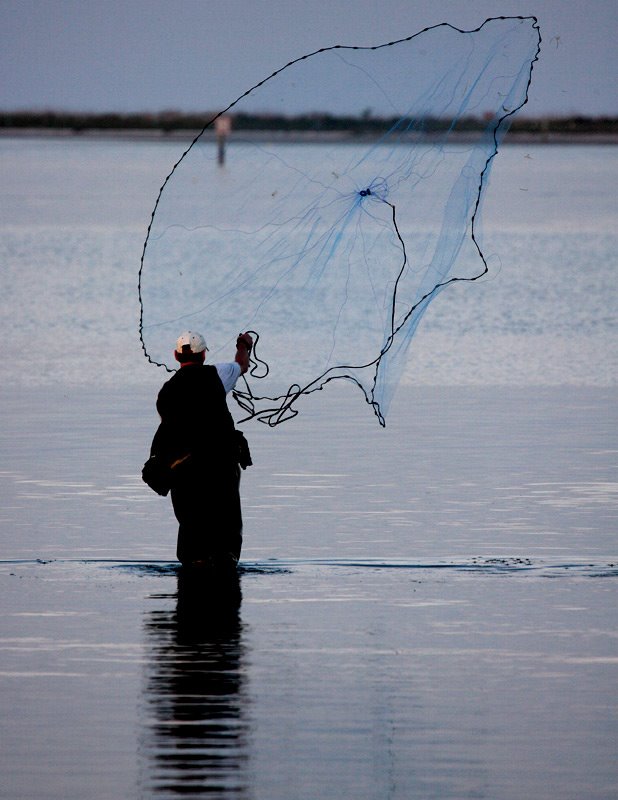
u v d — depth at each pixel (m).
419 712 23.80
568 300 98.12
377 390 29.92
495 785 21.14
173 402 31.83
